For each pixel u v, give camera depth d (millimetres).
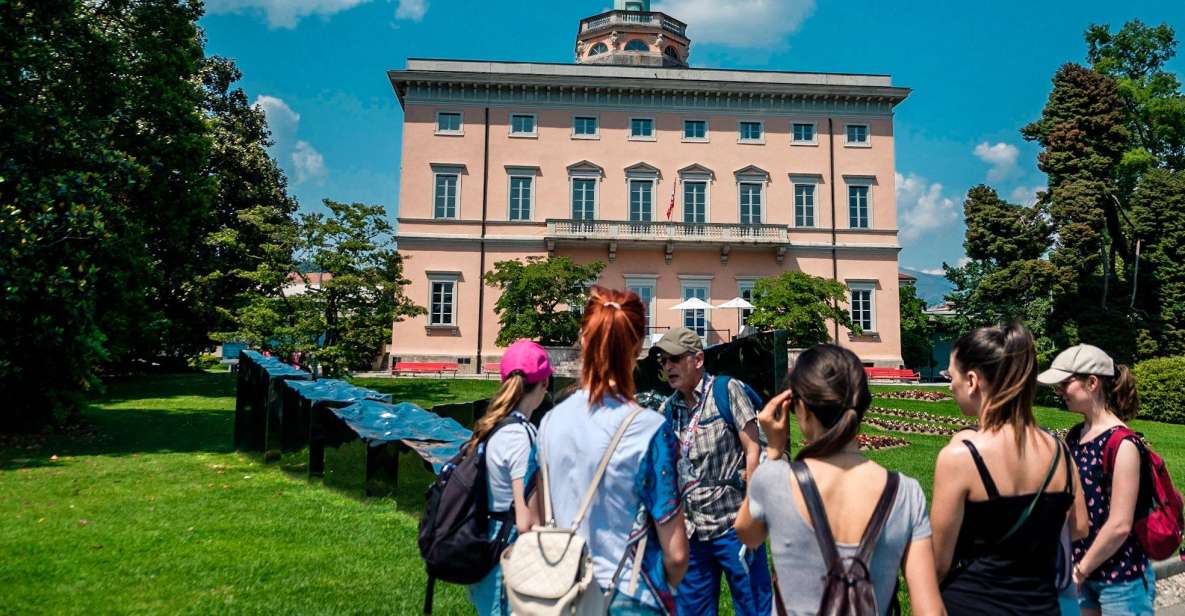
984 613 2410
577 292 27703
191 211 18359
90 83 15078
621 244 34812
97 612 4836
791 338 27734
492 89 35344
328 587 5387
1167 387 21547
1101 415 3305
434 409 10500
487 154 35125
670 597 2473
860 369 2350
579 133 35750
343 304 23188
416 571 5785
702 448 3662
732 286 35750
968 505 2496
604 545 2418
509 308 27625
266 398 11414
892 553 2170
